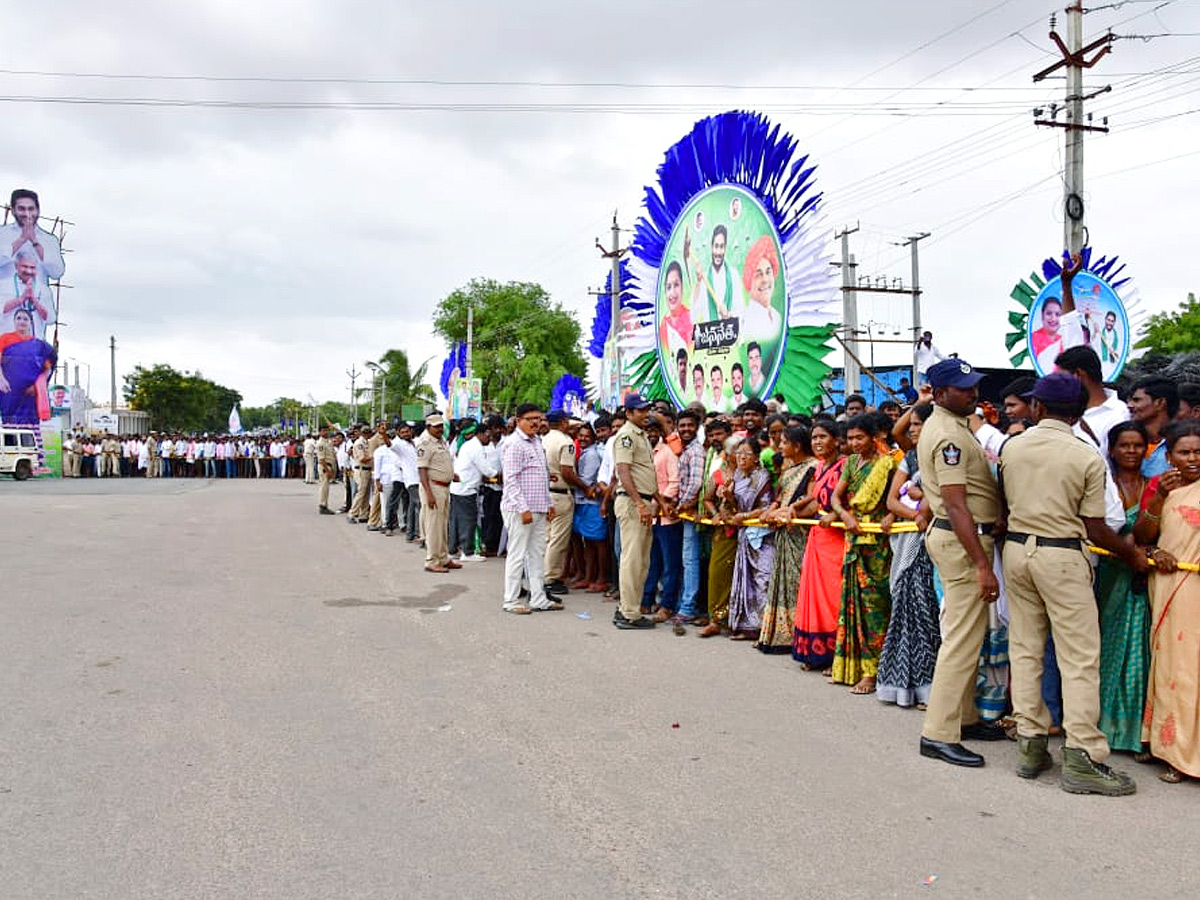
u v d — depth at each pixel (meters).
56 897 3.28
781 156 10.52
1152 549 4.71
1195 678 4.49
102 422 58.53
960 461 4.75
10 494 23.11
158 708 5.46
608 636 7.67
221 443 41.91
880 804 4.21
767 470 7.55
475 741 4.96
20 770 4.47
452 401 22.81
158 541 13.30
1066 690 4.50
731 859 3.62
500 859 3.60
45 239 32.78
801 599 6.65
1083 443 4.57
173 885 3.37
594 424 10.54
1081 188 15.06
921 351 19.19
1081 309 9.84
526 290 64.50
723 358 11.59
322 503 19.64
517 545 8.63
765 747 4.95
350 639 7.33
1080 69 15.03
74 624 7.60
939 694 4.85
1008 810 4.18
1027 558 4.53
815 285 10.00
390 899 3.29
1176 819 4.10
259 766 4.56
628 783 4.40
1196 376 9.85
